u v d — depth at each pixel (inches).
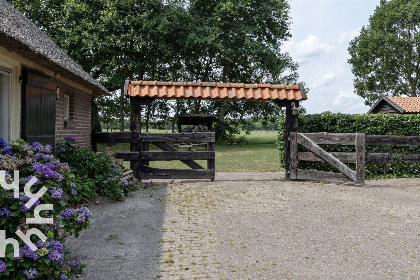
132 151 375.9
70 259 154.6
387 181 397.4
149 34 928.3
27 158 135.2
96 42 862.5
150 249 169.2
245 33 1051.3
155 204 268.5
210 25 1058.7
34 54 222.2
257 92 389.7
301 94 385.1
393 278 137.9
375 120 427.2
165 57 1042.1
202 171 383.6
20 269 112.7
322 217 235.1
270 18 1107.9
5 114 237.1
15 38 188.5
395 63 1465.3
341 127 431.5
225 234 195.0
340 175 371.6
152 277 137.0
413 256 163.2
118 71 1100.5
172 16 1015.0
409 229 208.8
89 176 291.6
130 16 917.2
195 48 1063.0
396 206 270.5
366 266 150.5
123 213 239.6
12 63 231.1
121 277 136.6
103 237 187.0
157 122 1334.9
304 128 430.0
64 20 894.4
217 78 1331.2
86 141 397.4
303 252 167.6
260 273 141.7
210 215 237.5
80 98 382.0
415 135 428.5
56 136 308.8
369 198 300.4
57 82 309.1
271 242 182.1
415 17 1374.3
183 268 146.1
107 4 885.2
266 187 348.8
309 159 388.5
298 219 229.6
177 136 378.9
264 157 709.9
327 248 173.8
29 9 915.4
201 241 182.2
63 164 151.2
